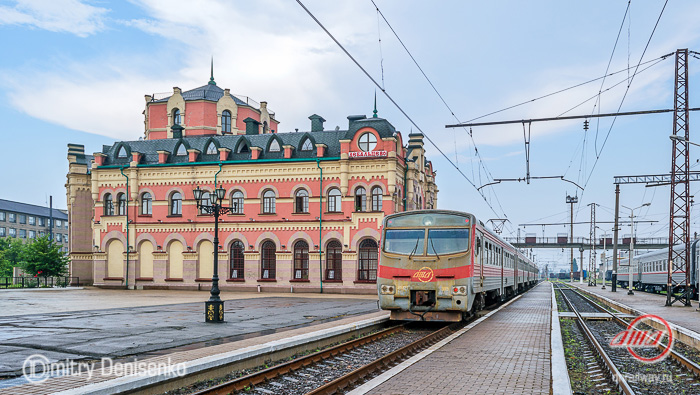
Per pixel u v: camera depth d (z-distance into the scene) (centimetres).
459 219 1920
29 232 10100
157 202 4128
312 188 3856
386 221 1978
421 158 4556
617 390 992
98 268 4206
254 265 3916
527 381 998
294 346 1296
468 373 1069
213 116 4744
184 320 1903
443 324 2033
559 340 1414
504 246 3061
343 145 3794
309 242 3822
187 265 4028
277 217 3900
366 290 3678
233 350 1192
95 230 4231
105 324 1761
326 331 1481
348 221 3738
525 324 1967
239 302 2886
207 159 4125
